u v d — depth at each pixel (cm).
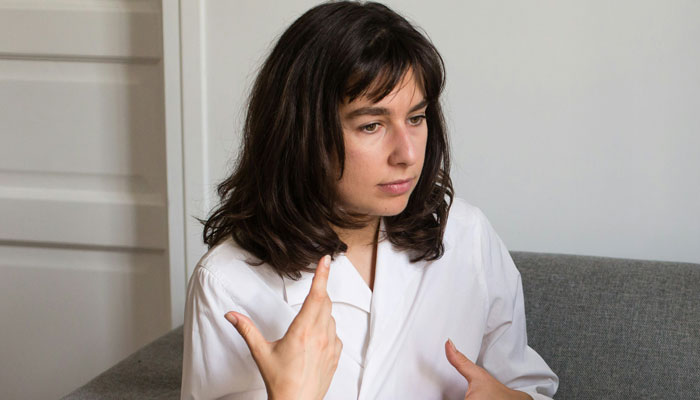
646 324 125
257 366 90
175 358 138
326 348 83
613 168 149
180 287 174
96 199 182
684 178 147
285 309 98
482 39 150
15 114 182
